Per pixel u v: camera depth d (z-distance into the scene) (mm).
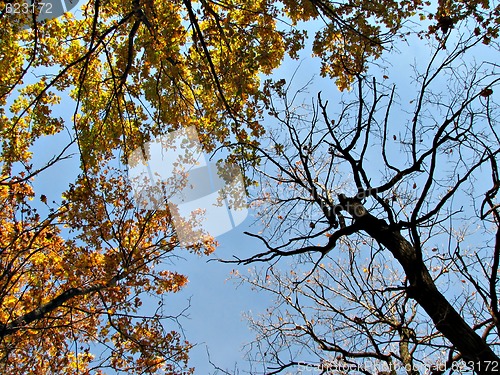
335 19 5824
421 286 4668
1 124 7160
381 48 6324
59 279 7312
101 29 7594
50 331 6852
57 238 7090
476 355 4242
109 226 7062
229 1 6848
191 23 5648
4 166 7062
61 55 7797
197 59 7184
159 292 7855
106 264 7133
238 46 6742
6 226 6793
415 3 5965
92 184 7012
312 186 5855
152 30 5793
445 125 4641
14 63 7480
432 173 4641
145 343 7059
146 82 7168
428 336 5918
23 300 6812
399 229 4965
